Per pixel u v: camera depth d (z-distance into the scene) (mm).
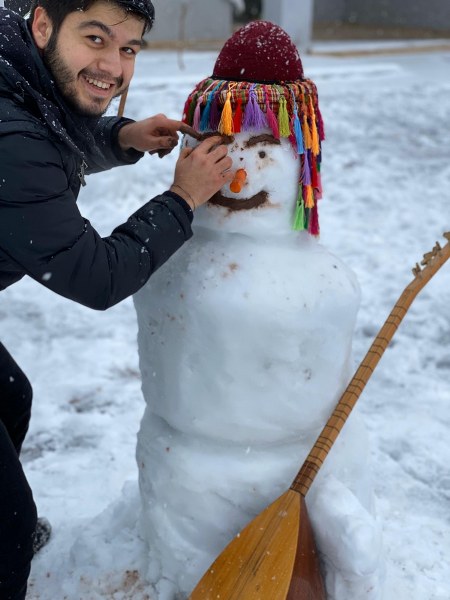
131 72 2004
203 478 2178
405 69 13922
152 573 2393
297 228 2133
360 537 2033
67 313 4730
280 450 2205
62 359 4184
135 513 2615
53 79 1908
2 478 2074
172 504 2242
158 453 2279
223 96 2023
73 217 1866
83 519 2863
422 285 2291
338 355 2143
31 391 2504
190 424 2170
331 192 7199
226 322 2029
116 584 2406
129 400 3803
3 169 1797
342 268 2184
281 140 2066
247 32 2066
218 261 2094
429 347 4406
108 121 2375
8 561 2139
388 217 6590
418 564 2641
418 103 10984
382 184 7453
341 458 2238
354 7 21500
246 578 2027
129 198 6574
